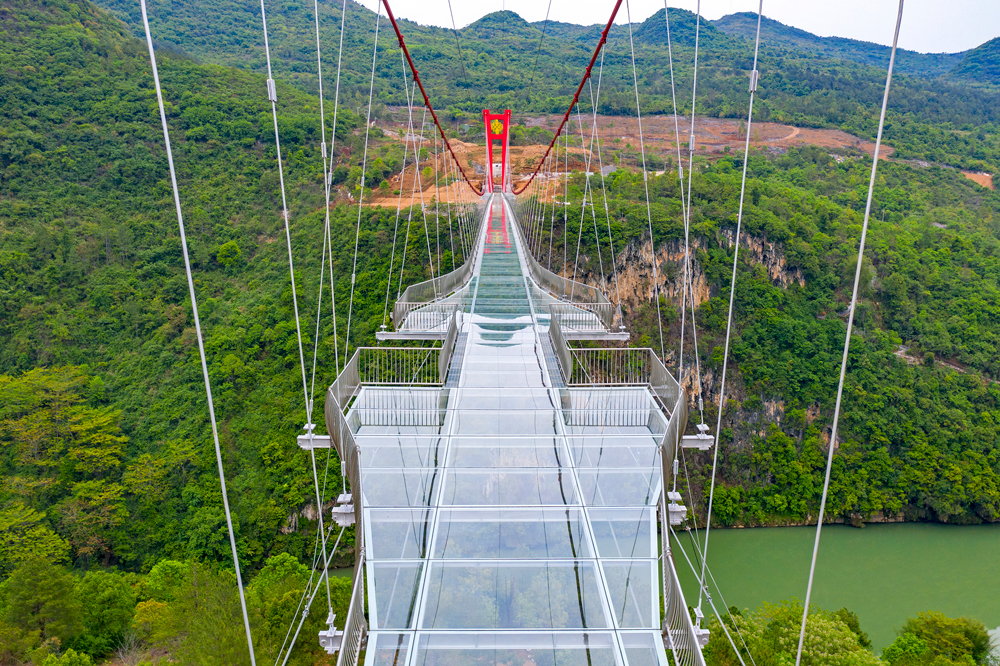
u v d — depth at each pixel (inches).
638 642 196.7
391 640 195.9
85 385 1270.9
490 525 237.8
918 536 1109.7
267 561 937.5
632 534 234.4
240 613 607.2
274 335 1350.9
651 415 311.9
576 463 273.1
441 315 554.9
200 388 1270.9
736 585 865.5
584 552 227.6
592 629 199.5
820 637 557.3
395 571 220.1
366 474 264.4
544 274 770.2
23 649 628.4
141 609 693.3
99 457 1087.6
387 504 247.3
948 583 900.0
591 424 313.6
